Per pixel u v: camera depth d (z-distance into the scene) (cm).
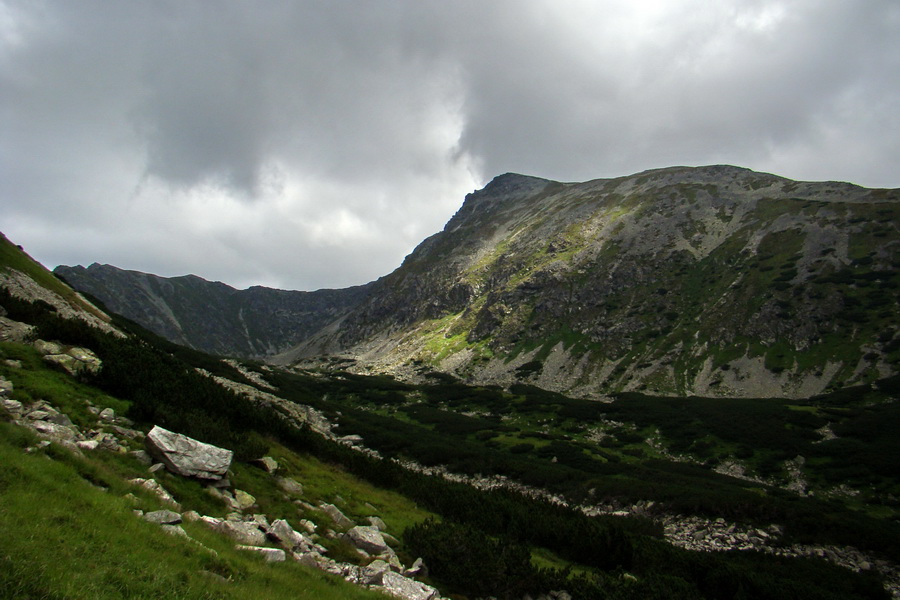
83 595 892
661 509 4828
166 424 2314
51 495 1184
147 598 981
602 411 9812
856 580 3475
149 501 1518
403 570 2050
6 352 2258
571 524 3347
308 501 2380
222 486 2011
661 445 8069
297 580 1439
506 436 8431
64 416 1889
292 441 3497
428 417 9844
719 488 5722
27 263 4619
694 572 3067
